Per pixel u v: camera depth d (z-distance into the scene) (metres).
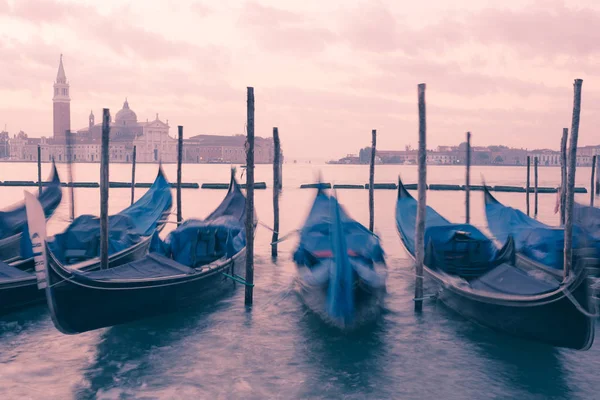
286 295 15.80
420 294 14.26
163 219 24.88
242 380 10.62
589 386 10.40
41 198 23.39
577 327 10.50
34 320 13.59
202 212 35.84
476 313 12.95
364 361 11.46
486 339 12.53
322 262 14.08
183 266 14.43
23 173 103.31
